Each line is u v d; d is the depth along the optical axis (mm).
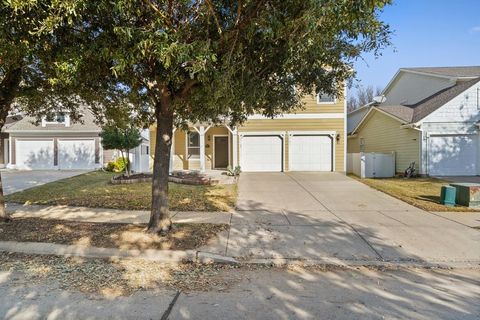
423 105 18547
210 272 4820
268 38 4391
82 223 7133
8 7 3852
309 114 18406
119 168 19938
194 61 4156
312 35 4039
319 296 3996
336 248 5789
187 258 5270
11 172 19562
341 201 10109
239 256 5395
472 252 5598
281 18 4188
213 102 5012
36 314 3508
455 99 15961
